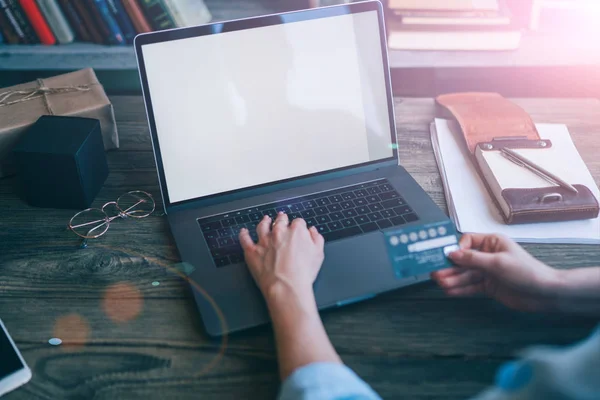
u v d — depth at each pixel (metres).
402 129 1.22
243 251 0.88
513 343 0.77
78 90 1.12
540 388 0.41
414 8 1.41
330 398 0.60
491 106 1.19
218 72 0.96
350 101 1.03
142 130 1.21
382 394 0.71
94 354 0.76
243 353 0.76
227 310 0.79
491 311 0.81
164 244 0.93
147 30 1.48
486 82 1.71
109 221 0.98
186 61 0.94
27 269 0.88
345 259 0.87
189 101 0.95
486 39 1.43
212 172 0.98
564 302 0.78
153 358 0.75
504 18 1.41
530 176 1.00
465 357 0.75
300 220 0.88
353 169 1.05
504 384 0.46
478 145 1.07
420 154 1.14
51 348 0.77
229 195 0.99
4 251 0.91
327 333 0.79
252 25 0.96
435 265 0.84
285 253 0.80
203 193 0.98
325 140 1.02
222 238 0.91
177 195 0.96
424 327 0.79
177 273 0.88
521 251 0.82
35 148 0.93
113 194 1.04
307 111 1.01
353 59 1.02
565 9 1.55
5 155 1.04
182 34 0.93
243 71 0.97
